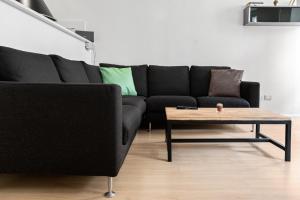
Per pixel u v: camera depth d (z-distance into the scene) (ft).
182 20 14.02
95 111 4.59
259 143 8.58
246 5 13.51
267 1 13.82
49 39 8.85
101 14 13.99
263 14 13.34
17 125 4.66
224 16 13.96
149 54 14.16
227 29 14.01
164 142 8.75
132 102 8.82
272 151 7.66
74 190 5.04
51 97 4.59
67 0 13.94
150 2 13.94
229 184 5.33
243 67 14.15
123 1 13.96
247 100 10.82
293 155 7.27
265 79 14.17
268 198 4.71
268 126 11.29
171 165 6.48
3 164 4.74
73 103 4.59
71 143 4.68
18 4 6.62
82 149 4.67
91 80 9.73
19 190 5.03
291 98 14.19
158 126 11.41
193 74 12.83
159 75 12.63
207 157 7.13
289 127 6.76
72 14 14.01
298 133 10.00
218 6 13.92
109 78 11.46
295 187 5.19
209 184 5.33
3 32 6.13
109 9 13.98
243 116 6.95
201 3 13.93
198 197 4.75
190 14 13.98
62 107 4.61
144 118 10.54
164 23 14.03
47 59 6.75
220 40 14.07
